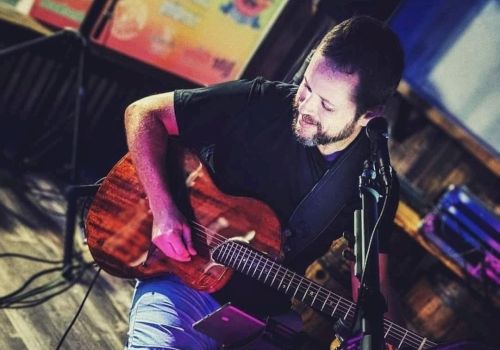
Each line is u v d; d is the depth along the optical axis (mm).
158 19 3857
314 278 3268
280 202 1834
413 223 3350
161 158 1774
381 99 1617
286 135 1736
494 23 3516
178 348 1646
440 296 3395
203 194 1817
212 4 3914
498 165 3471
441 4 3662
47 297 2793
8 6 3670
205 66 4168
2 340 2354
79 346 2596
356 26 1561
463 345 1388
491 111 3520
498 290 3213
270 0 3947
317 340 3230
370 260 1314
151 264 1806
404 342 1850
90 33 3371
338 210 1819
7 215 3314
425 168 3773
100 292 3111
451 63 3654
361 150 1740
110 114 4355
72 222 2984
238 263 1814
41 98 4020
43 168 4121
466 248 3256
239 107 1745
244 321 1619
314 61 1597
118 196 1797
